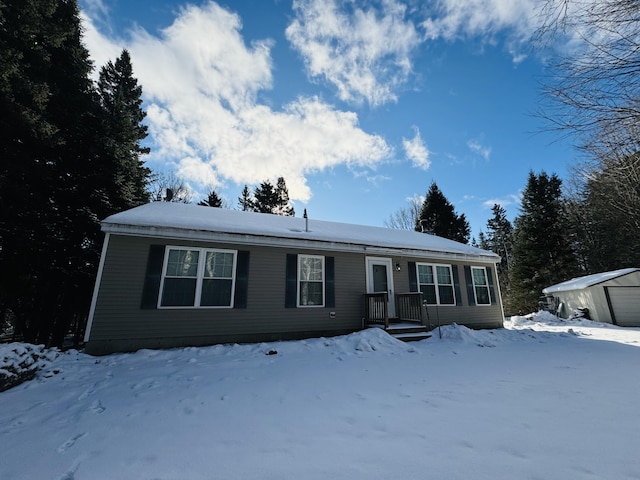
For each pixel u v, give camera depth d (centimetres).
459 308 1070
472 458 216
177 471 207
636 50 310
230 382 431
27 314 1048
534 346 744
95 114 1073
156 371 494
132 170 1265
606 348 700
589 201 1486
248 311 771
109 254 673
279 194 3472
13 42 639
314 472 201
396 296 979
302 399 361
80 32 1052
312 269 884
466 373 481
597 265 1942
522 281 2116
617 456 214
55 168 909
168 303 702
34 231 805
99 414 319
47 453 237
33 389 408
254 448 239
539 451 224
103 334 636
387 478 192
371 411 319
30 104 708
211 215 920
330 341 719
